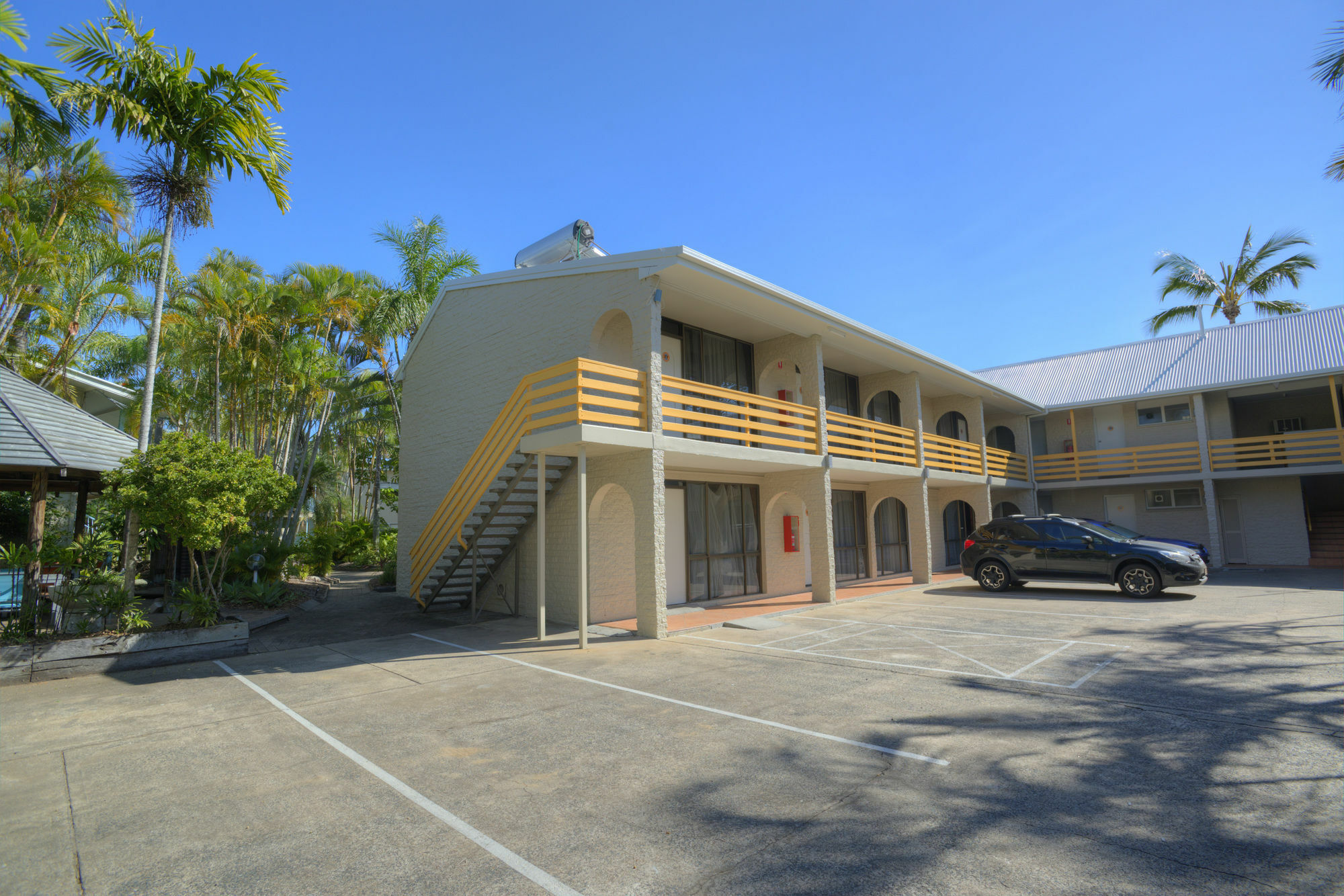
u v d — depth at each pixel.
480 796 4.68
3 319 15.34
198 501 9.88
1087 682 7.30
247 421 22.34
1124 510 24.31
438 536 13.93
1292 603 12.33
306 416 22.80
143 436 11.59
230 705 7.37
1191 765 4.87
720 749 5.51
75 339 19.36
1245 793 4.36
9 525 16.84
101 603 9.76
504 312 15.15
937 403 23.23
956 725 5.98
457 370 16.66
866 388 19.97
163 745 5.98
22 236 14.83
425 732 6.18
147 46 11.36
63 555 9.78
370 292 22.05
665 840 3.95
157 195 11.89
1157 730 5.65
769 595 16.17
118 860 3.86
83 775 5.27
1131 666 7.97
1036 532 15.47
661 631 10.90
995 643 9.70
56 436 10.29
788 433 14.20
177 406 23.98
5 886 3.60
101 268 17.84
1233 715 5.96
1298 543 20.89
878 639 10.40
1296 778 4.57
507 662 9.32
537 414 11.20
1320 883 3.27
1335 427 22.69
